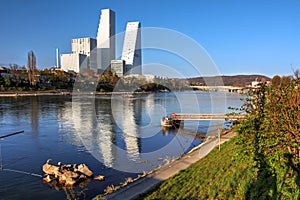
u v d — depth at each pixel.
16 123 22.58
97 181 9.33
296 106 3.87
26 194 8.62
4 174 10.41
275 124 4.03
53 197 8.39
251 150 4.34
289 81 4.27
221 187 5.61
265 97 4.35
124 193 6.26
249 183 4.89
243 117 4.66
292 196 3.85
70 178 9.39
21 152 13.62
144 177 7.43
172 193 5.99
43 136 17.23
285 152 3.95
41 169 10.95
